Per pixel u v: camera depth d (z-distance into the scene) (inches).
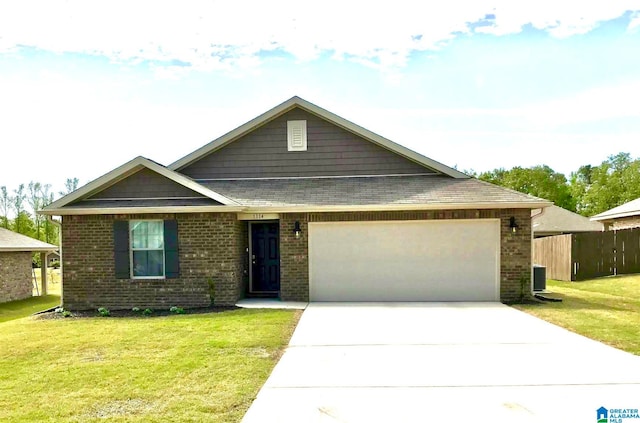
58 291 828.0
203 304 433.4
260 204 444.8
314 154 522.0
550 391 195.3
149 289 436.1
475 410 176.4
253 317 365.4
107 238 438.3
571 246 666.2
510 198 442.9
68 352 266.5
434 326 328.2
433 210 447.5
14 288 679.1
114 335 310.7
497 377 213.8
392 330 315.9
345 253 459.2
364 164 520.1
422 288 455.2
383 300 456.4
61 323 366.3
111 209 425.4
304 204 445.4
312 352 260.5
